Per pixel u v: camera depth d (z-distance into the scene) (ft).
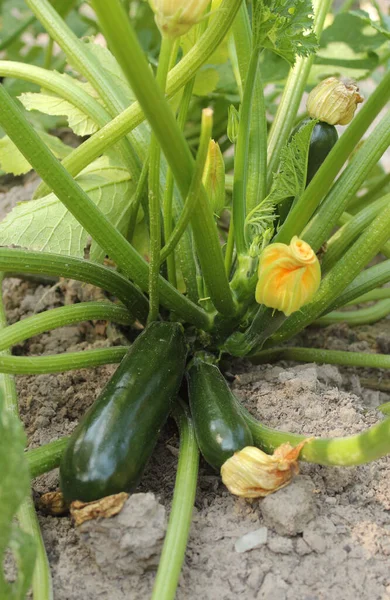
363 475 1.88
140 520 1.61
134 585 1.64
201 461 1.99
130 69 1.36
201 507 1.85
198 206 1.69
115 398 1.75
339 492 1.84
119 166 2.52
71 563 1.70
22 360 1.78
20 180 3.48
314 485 1.80
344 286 2.02
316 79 3.12
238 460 1.69
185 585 1.65
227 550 1.70
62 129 3.68
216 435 1.76
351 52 3.12
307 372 2.15
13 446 1.31
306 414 2.02
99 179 2.46
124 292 2.07
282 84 3.29
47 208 2.25
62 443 1.83
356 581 1.65
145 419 1.74
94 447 1.66
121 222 2.43
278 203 2.05
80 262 1.96
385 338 2.71
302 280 1.61
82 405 2.23
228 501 1.83
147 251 2.51
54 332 2.60
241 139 1.88
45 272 1.92
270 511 1.71
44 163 1.72
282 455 1.68
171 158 1.55
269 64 3.19
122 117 2.06
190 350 2.09
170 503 1.86
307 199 1.75
